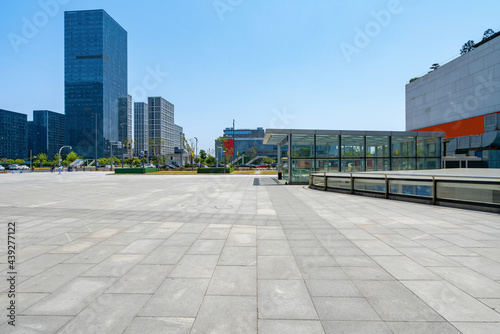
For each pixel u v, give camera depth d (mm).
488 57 34906
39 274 3428
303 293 2904
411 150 20938
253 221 6605
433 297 2793
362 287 3039
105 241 4914
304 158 19500
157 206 9078
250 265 3727
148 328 2285
